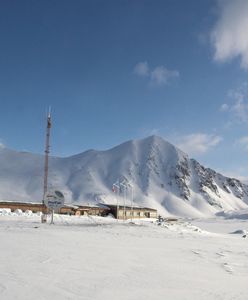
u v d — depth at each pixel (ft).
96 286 35.01
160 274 44.96
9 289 31.01
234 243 108.78
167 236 115.96
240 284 42.14
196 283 40.88
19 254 50.75
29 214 178.60
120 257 57.16
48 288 32.48
